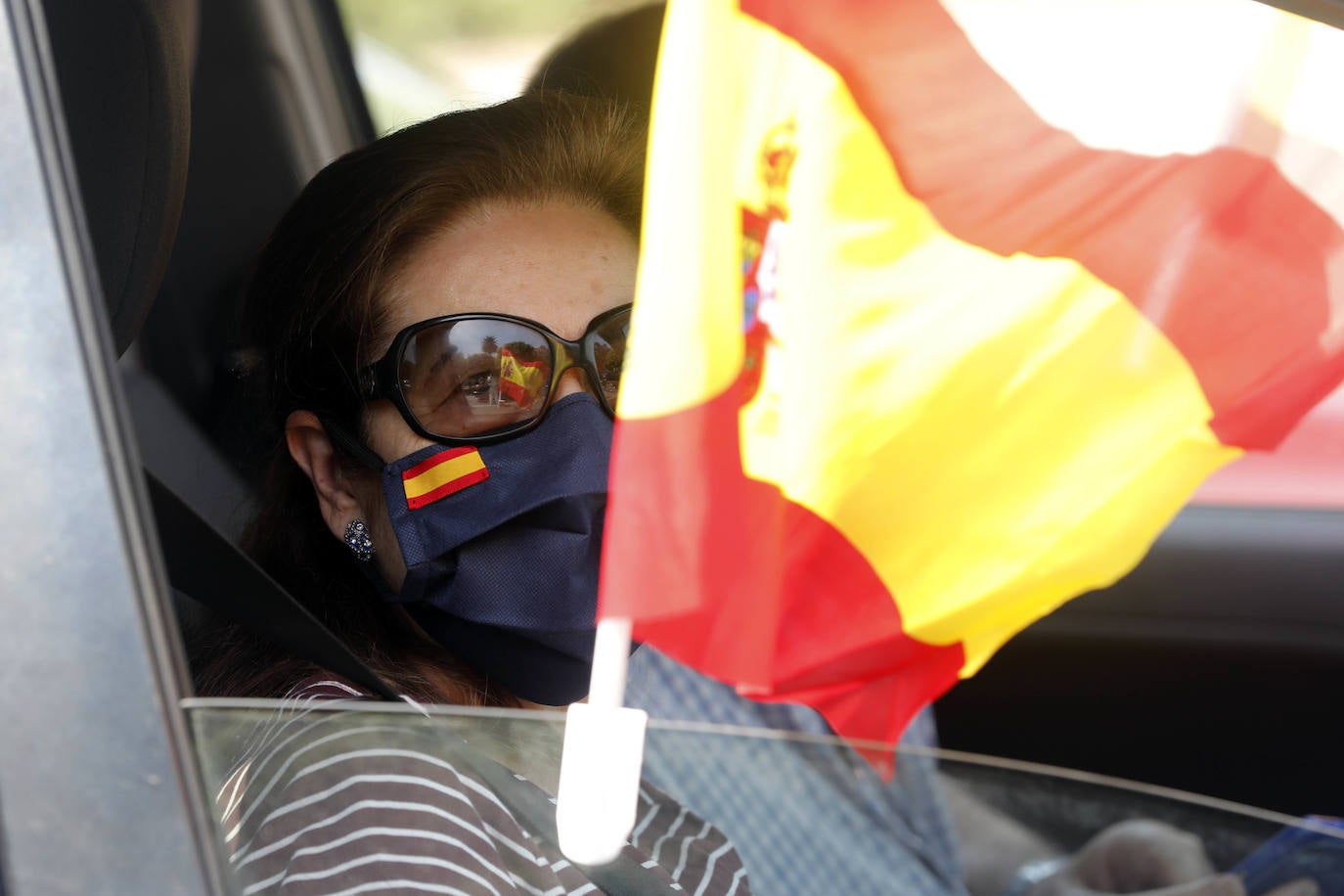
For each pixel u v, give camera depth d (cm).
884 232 159
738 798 137
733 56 137
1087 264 172
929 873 135
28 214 103
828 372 161
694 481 129
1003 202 163
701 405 130
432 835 125
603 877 131
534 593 198
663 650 140
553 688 204
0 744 97
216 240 284
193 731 102
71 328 102
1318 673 349
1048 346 173
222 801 106
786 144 148
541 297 205
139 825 97
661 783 137
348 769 125
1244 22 169
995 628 187
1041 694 343
